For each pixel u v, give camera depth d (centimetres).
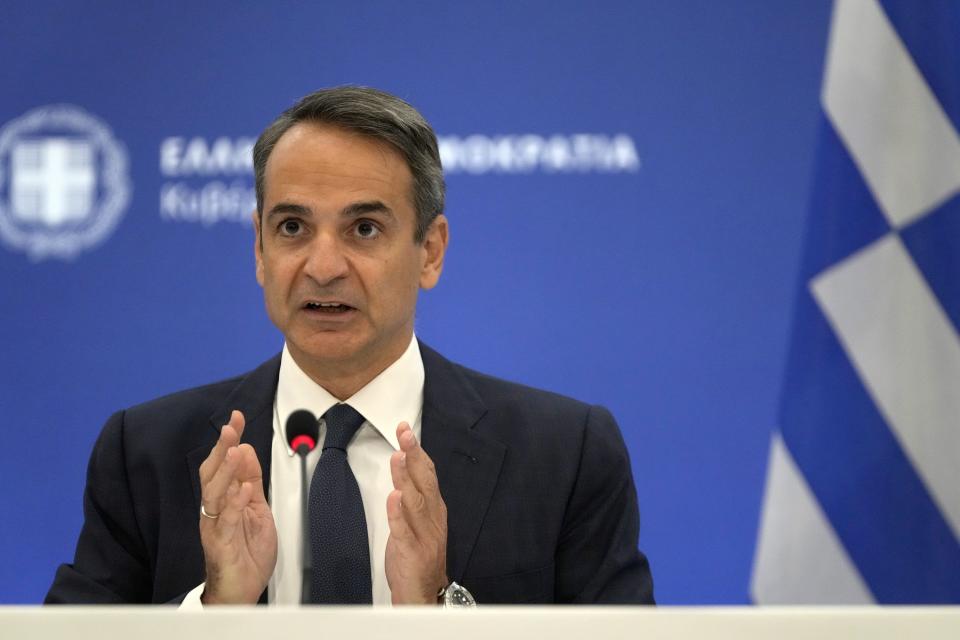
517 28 1619
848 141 1199
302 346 868
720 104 1596
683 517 1577
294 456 906
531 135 1609
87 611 497
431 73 1622
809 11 1598
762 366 1577
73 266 1633
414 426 923
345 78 1630
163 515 894
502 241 1605
